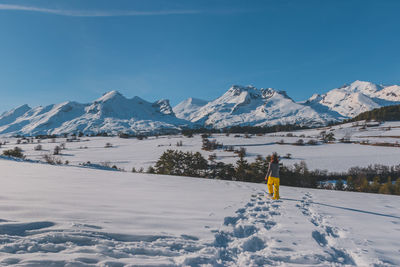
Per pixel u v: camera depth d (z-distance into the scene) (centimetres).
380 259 373
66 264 281
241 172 6412
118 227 421
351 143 14550
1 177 1110
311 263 346
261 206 730
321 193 1163
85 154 13050
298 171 6638
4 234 349
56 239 348
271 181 899
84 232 376
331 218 626
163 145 15850
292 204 782
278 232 472
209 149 13612
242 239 425
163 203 676
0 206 501
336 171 8519
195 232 433
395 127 19138
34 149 14825
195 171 7206
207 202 737
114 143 17900
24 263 276
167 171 7081
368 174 7925
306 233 471
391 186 5372
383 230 531
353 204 873
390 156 10681
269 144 15075
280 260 352
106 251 324
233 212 612
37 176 1237
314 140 16038
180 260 319
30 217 435
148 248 344
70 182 1055
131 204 629
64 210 504
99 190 858
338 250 413
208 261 326
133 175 1725
